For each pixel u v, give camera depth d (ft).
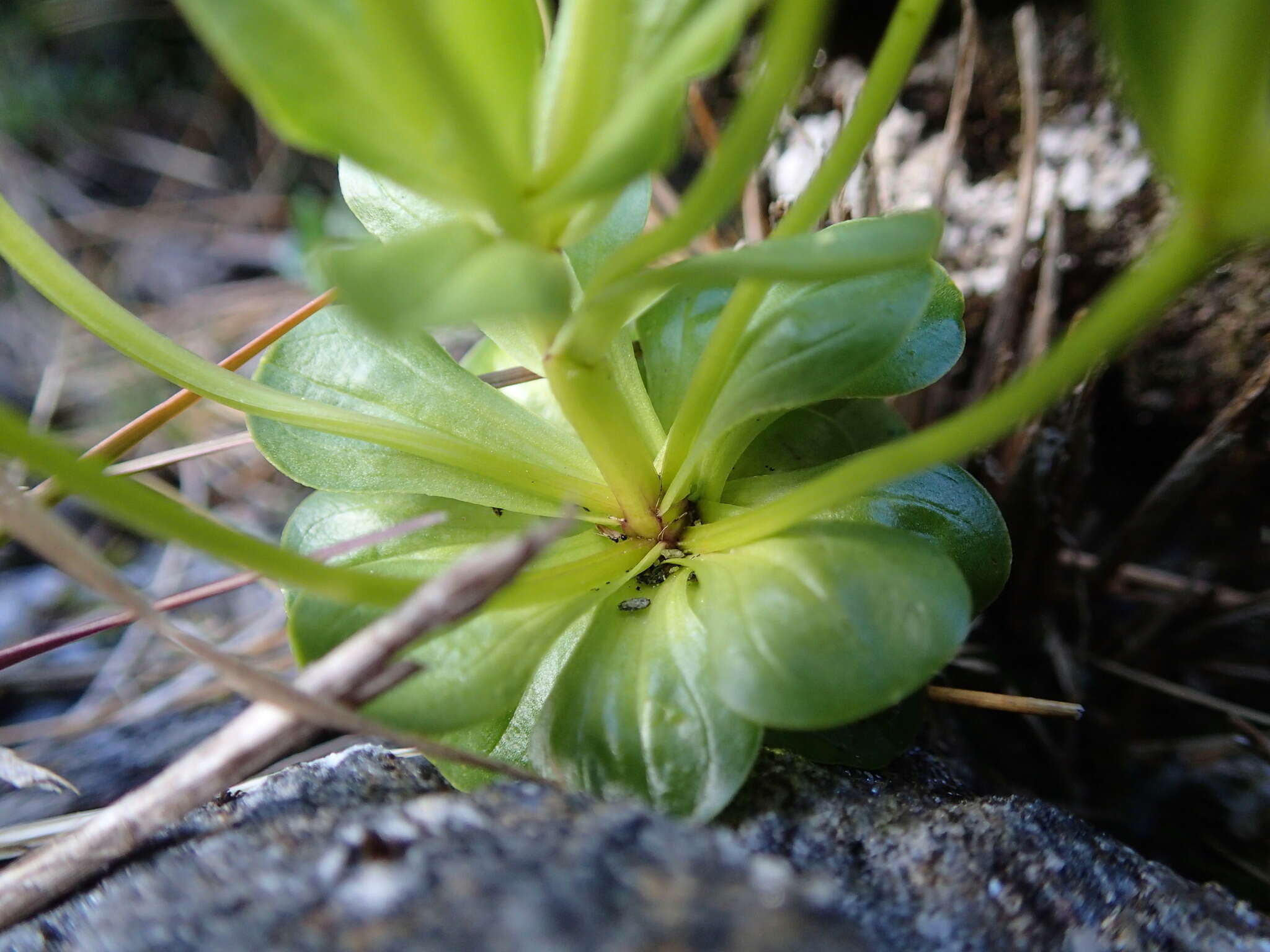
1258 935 0.16
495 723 0.18
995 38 0.32
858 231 0.15
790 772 0.18
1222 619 0.26
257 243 0.50
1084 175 0.30
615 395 0.18
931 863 0.16
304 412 0.19
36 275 0.17
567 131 0.15
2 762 0.19
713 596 0.17
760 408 0.18
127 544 0.38
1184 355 0.29
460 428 0.21
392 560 0.19
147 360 0.18
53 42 0.55
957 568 0.16
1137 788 0.27
